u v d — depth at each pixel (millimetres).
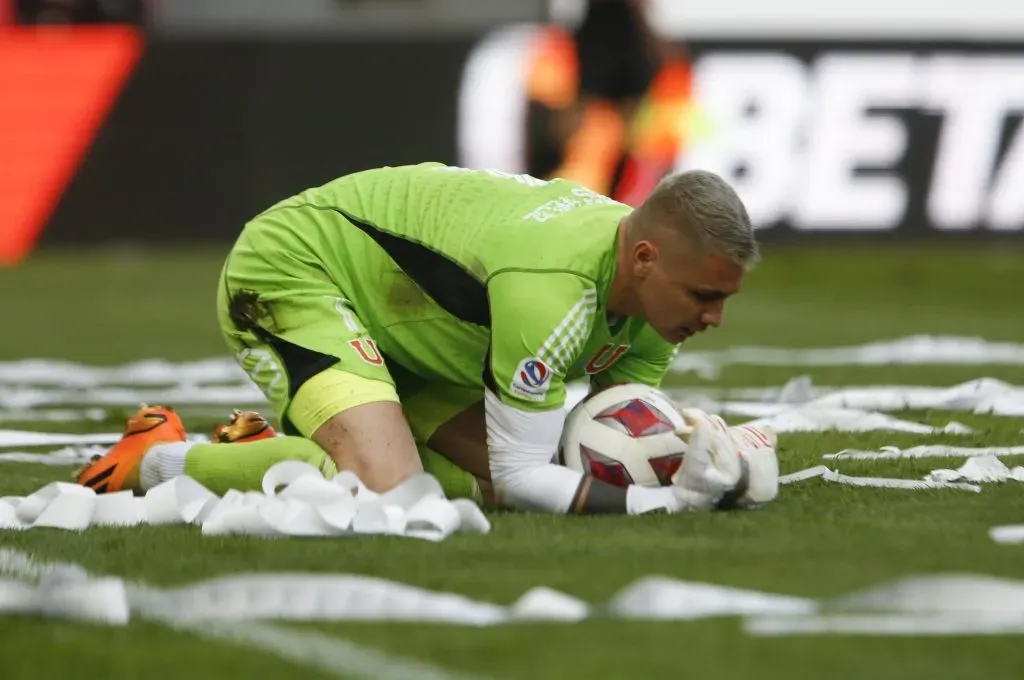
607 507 11961
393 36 50906
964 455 15289
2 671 7812
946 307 41375
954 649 8062
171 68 51812
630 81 46344
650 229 11773
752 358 29234
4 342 31969
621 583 9484
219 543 10906
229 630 8531
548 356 11773
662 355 13320
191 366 27484
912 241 49250
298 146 51750
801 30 49719
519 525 11539
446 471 13273
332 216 13312
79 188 52250
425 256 12711
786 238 49062
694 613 8781
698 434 11977
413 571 9859
